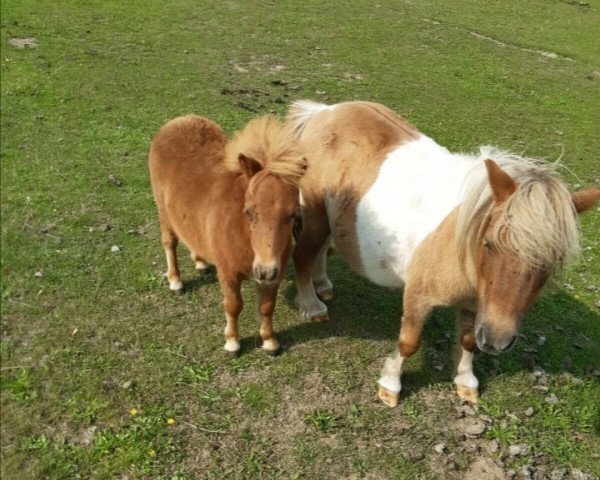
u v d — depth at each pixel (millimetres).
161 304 4793
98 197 5848
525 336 5039
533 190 2955
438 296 3680
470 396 4301
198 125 4598
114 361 4203
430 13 15453
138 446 3631
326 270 5570
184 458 3631
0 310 4449
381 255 4023
